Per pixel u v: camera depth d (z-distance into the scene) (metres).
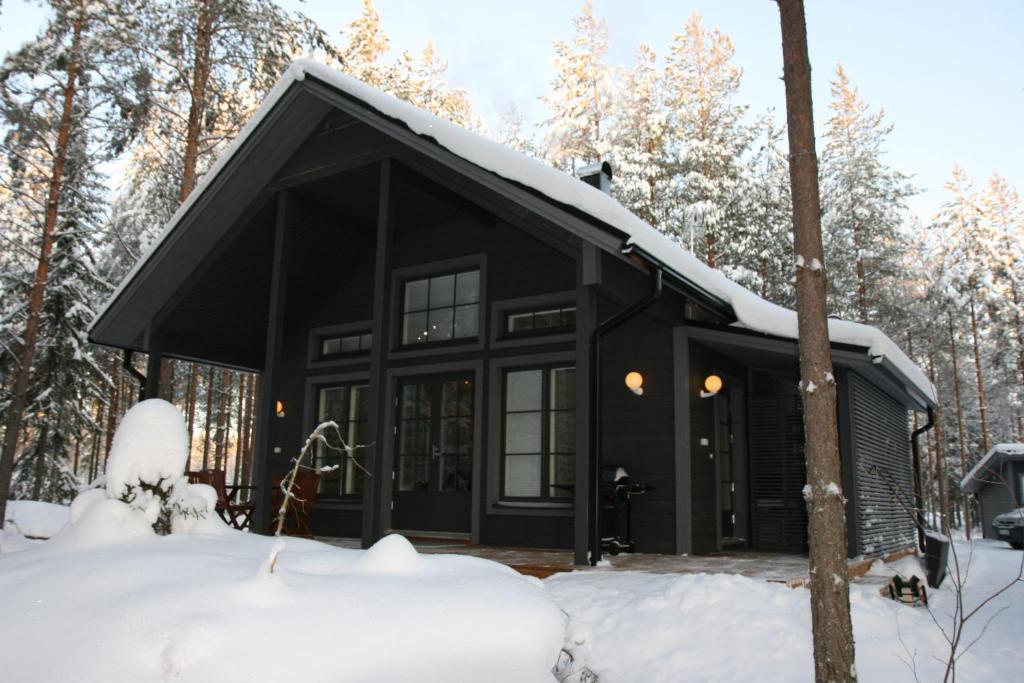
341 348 10.69
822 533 3.00
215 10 11.84
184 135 13.36
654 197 20.23
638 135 20.97
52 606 2.24
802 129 3.27
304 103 7.88
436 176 7.27
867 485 8.23
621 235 6.08
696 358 8.38
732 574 5.53
